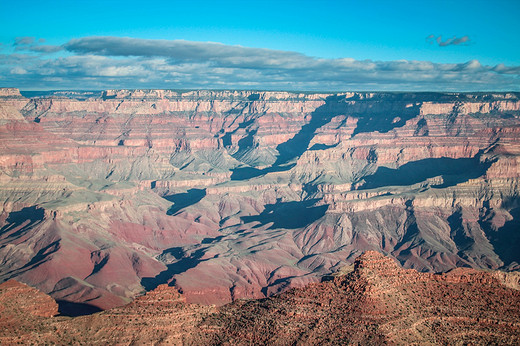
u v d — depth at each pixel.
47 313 133.00
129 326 123.75
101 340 120.19
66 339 119.19
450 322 126.56
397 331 120.12
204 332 125.69
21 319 123.31
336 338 118.88
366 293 131.62
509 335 123.94
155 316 127.88
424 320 126.06
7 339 114.81
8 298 131.88
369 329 120.19
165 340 121.25
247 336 122.69
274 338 120.88
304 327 123.38
